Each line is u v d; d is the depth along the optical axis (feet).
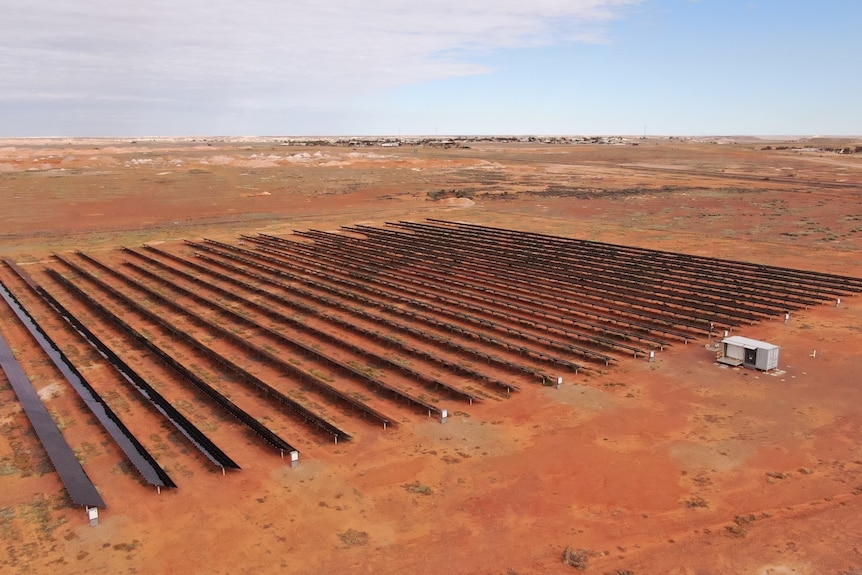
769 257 149.79
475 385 74.18
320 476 53.78
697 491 51.01
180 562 42.52
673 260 147.02
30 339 93.09
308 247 165.37
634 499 49.96
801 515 47.50
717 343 88.17
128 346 89.56
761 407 66.85
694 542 44.52
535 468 54.85
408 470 54.65
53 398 71.20
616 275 130.72
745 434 60.75
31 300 115.75
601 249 161.68
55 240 175.32
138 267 140.97
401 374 78.18
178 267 143.95
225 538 45.11
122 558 42.98
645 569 41.75
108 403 69.51
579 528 46.29
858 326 94.63
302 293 118.21
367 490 51.47
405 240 178.19
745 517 47.21
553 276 130.72
